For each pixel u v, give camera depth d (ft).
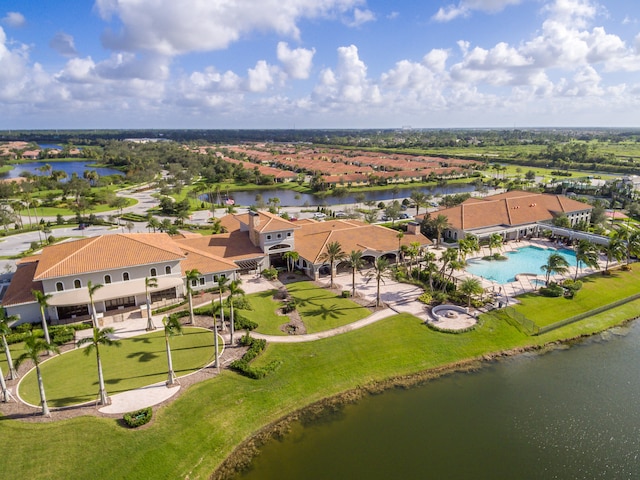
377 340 193.16
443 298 229.25
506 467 126.93
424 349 188.14
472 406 155.02
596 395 161.07
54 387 154.40
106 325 201.87
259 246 276.00
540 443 136.77
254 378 163.84
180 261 237.86
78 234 389.60
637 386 166.50
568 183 588.91
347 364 176.65
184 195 615.57
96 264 205.98
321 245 279.69
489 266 296.10
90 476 118.52
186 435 135.44
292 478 123.13
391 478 122.72
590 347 196.34
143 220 449.06
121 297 209.05
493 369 177.88
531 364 181.88
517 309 223.71
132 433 132.67
